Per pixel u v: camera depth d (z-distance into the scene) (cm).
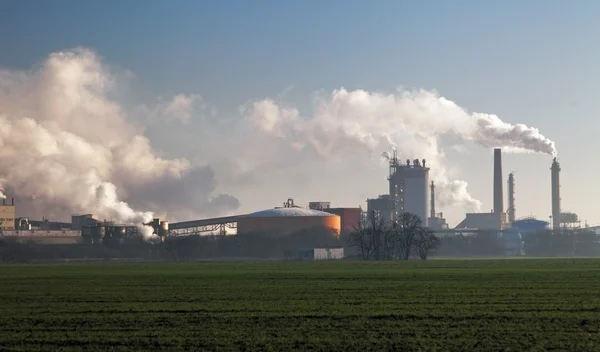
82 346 4931
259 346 4878
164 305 7144
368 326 5656
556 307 6781
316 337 5172
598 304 7012
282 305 7062
